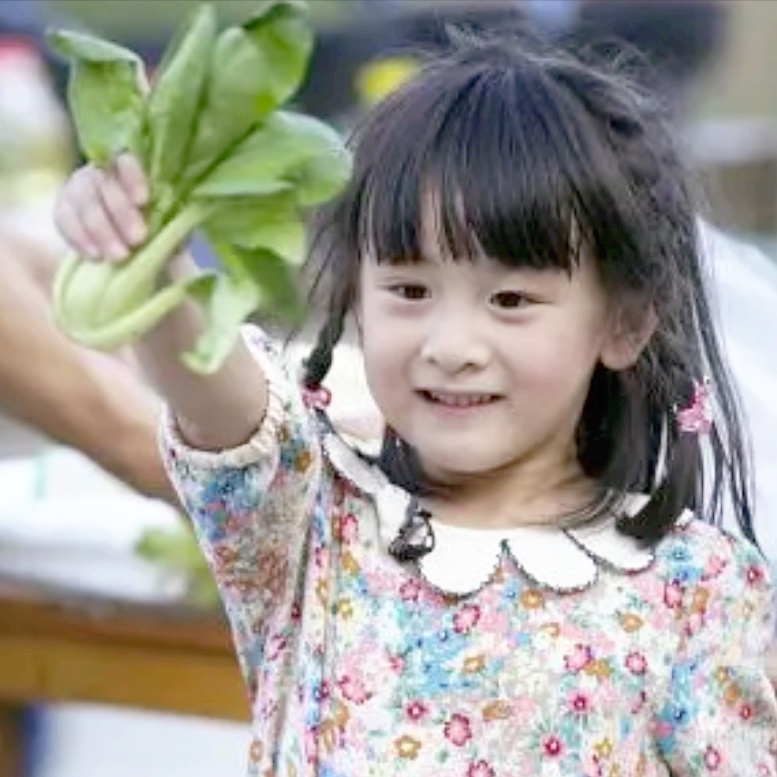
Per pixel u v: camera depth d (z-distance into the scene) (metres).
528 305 2.71
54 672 4.32
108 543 4.38
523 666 2.76
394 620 2.77
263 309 2.18
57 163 5.85
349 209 2.79
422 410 2.74
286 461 2.70
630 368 2.93
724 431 3.24
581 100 2.85
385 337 2.73
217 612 4.20
